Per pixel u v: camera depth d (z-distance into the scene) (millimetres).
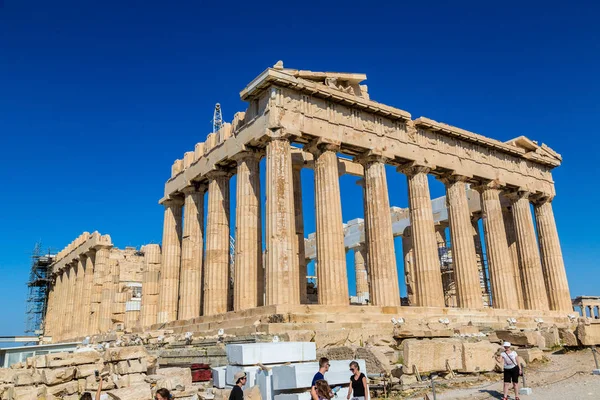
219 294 32438
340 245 28875
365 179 32625
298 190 37000
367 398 12164
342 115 31359
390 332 23141
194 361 21562
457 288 35562
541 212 43812
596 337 22453
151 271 42438
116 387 16219
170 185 39688
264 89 29328
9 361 28734
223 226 33750
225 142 32875
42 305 74438
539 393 15664
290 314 23500
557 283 41844
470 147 38469
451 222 36719
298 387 13094
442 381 17625
